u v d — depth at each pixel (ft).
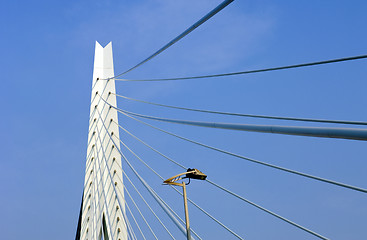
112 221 91.09
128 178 93.71
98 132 99.81
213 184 67.72
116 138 99.35
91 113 102.47
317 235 49.01
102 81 106.22
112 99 103.24
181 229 60.49
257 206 58.13
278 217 54.54
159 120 75.46
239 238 62.08
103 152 96.43
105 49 109.91
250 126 44.09
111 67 107.76
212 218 68.80
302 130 34.78
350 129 29.53
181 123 64.95
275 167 51.83
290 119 45.24
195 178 44.65
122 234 90.12
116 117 101.45
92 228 89.92
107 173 95.50
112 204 92.48
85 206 94.63
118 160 97.35
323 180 44.78
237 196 61.82
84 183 96.22
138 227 85.61
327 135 31.76
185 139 74.23
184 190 44.62
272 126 39.68
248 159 56.49
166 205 69.82
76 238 98.02
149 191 74.74
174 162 75.20
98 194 92.63
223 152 61.87
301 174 47.88
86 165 97.81
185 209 44.04
